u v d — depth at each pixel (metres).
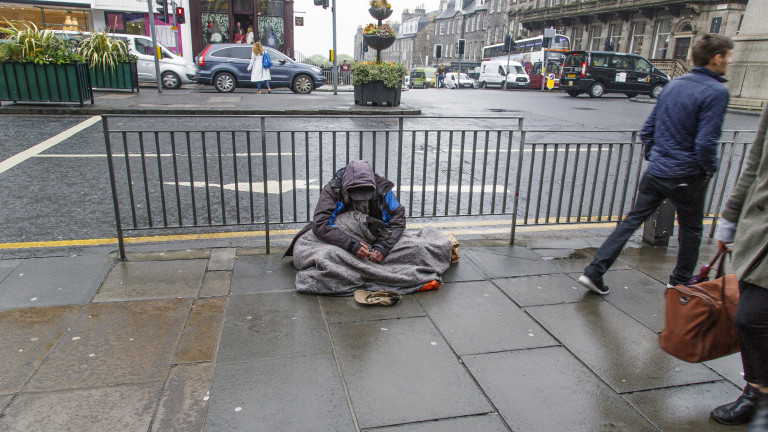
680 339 2.38
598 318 3.31
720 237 2.39
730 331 2.33
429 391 2.52
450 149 4.50
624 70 25.36
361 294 3.42
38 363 2.64
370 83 14.66
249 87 20.23
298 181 6.72
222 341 2.89
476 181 7.16
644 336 3.11
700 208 3.40
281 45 26.69
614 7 37.19
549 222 5.13
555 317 3.30
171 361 2.69
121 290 3.46
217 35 25.95
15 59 11.07
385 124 11.59
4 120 10.25
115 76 15.81
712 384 2.66
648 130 3.46
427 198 6.27
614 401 2.50
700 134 3.08
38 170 6.68
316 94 19.20
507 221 5.55
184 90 18.44
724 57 3.09
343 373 2.63
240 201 5.83
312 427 2.24
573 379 2.66
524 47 41.03
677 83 3.23
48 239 4.51
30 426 2.21
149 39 19.14
